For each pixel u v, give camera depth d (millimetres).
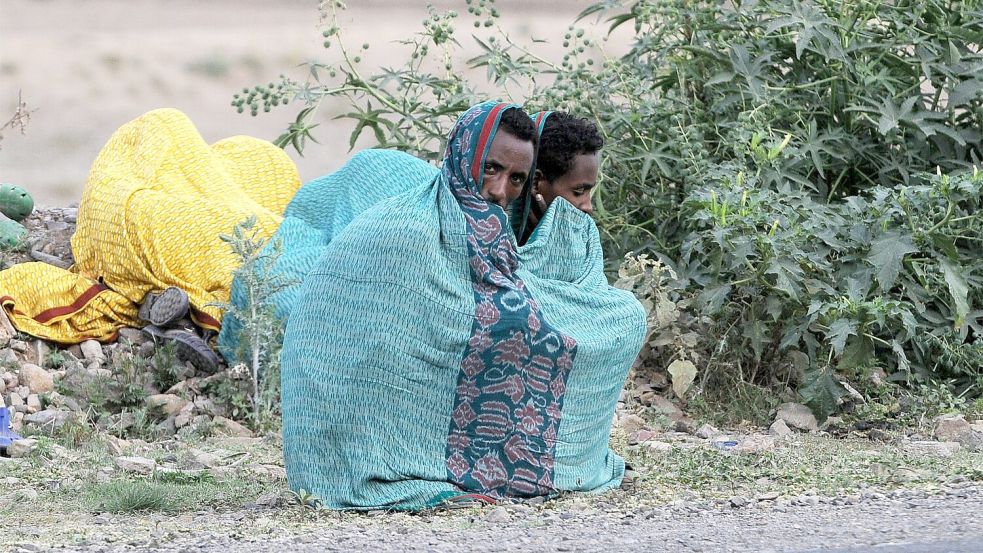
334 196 26641
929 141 30141
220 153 30953
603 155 29312
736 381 26688
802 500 18656
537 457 19219
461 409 18969
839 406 26328
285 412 19062
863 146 29562
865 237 26531
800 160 28203
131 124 30984
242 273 25359
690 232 28750
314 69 30906
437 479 18766
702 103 30609
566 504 18797
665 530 16766
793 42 30641
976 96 29297
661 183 29594
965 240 28047
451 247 19031
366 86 30812
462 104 30359
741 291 26875
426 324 18672
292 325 19078
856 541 15711
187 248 27672
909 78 30188
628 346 20062
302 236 26453
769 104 29141
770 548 15453
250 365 25719
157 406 25516
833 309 25562
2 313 27109
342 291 18672
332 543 16234
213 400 25609
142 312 27828
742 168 27500
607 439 20453
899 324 26984
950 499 18391
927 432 25000
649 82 31828
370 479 18562
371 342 18516
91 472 21188
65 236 31453
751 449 23234
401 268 18578
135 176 29719
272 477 21328
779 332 27031
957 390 27250
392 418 18641
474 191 19188
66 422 24250
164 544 16484
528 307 19125
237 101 30328
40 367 26562
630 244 29688
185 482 20828
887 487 19781
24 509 18938
